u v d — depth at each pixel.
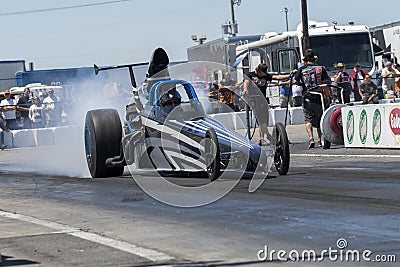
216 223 10.14
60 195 13.85
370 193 12.08
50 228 10.28
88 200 12.92
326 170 15.89
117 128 15.82
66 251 8.71
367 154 19.16
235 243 8.88
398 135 19.50
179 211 11.24
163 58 13.78
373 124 20.39
